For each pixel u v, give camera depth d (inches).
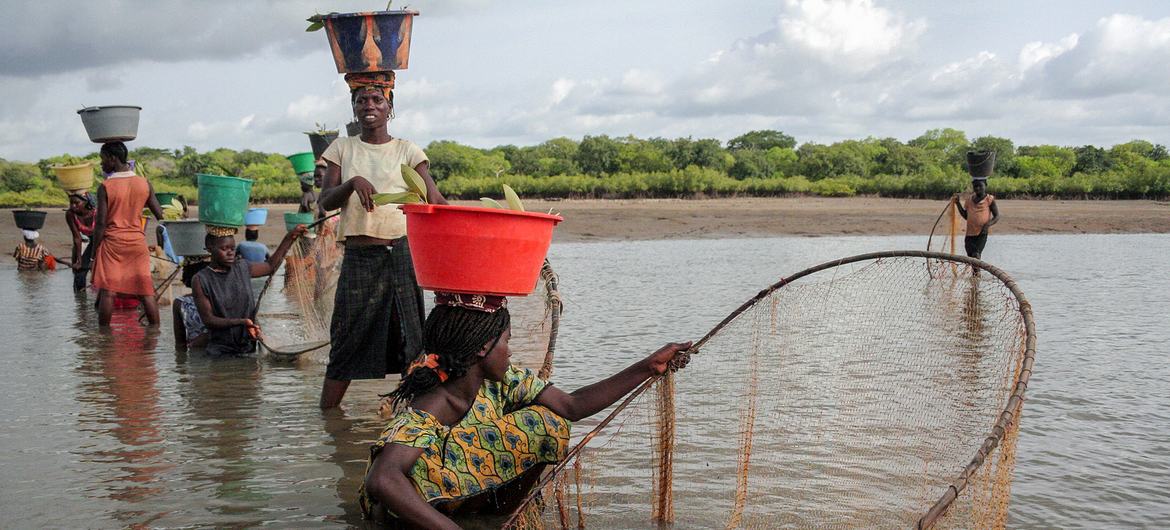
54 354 281.4
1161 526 136.5
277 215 1220.5
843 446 148.0
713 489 146.9
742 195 1761.8
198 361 269.3
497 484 134.0
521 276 126.6
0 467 164.6
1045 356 266.4
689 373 187.0
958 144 3120.1
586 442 133.1
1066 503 145.4
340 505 145.2
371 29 191.2
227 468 163.8
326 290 290.4
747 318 164.6
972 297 140.9
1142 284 477.1
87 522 138.1
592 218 1138.0
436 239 123.8
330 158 199.5
